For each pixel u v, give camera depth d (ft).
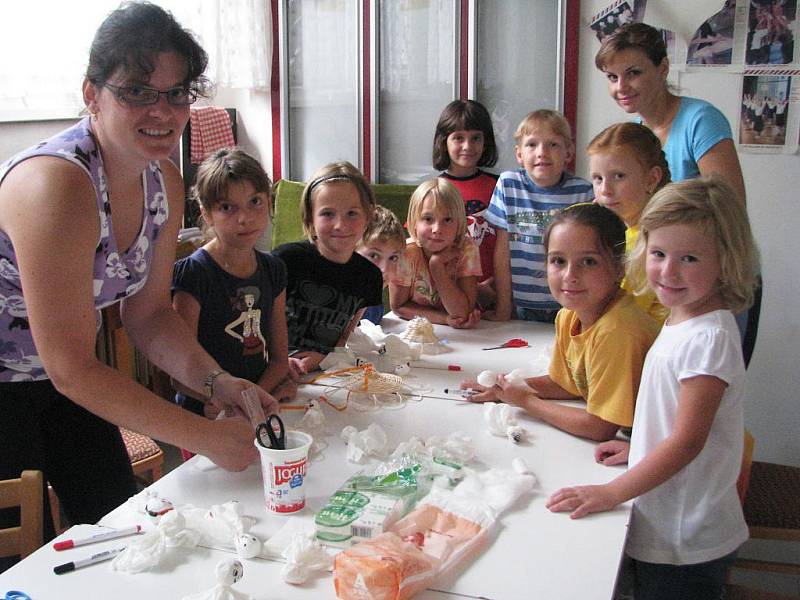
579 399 5.04
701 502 3.86
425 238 7.20
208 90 4.18
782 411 9.45
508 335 6.81
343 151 10.96
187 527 3.34
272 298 5.92
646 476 3.62
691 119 6.73
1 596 2.90
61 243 3.53
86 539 3.31
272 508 3.56
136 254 4.38
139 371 8.73
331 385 5.38
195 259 5.54
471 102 8.86
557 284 4.58
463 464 4.07
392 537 3.13
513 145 10.01
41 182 3.54
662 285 3.86
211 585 3.00
